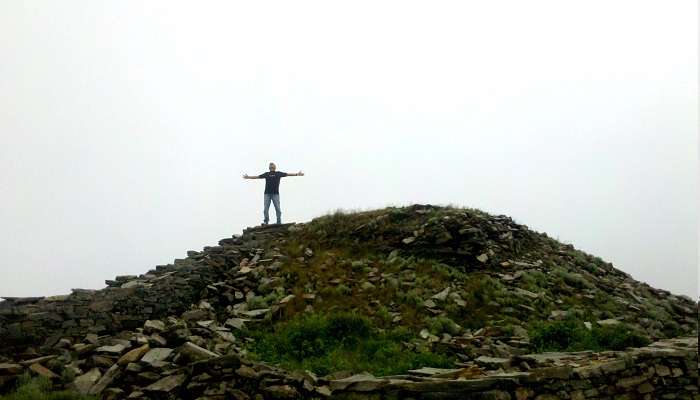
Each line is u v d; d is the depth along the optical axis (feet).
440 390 29.94
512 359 35.86
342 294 53.78
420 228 68.80
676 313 62.90
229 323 46.50
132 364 31.94
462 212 72.08
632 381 34.73
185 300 51.29
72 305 42.11
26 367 32.04
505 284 56.95
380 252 66.54
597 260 78.48
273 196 80.28
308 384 31.42
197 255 67.87
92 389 29.91
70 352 35.81
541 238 78.18
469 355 39.78
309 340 42.78
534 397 30.76
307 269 61.11
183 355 33.53
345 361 38.14
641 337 44.86
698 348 39.75
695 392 36.32
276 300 52.39
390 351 39.91
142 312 46.06
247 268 62.34
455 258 62.59
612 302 57.36
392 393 30.30
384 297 52.80
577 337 44.55
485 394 29.35
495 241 67.97
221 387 30.27
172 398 29.30
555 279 60.49
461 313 50.03
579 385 32.53
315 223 76.89
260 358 39.96
